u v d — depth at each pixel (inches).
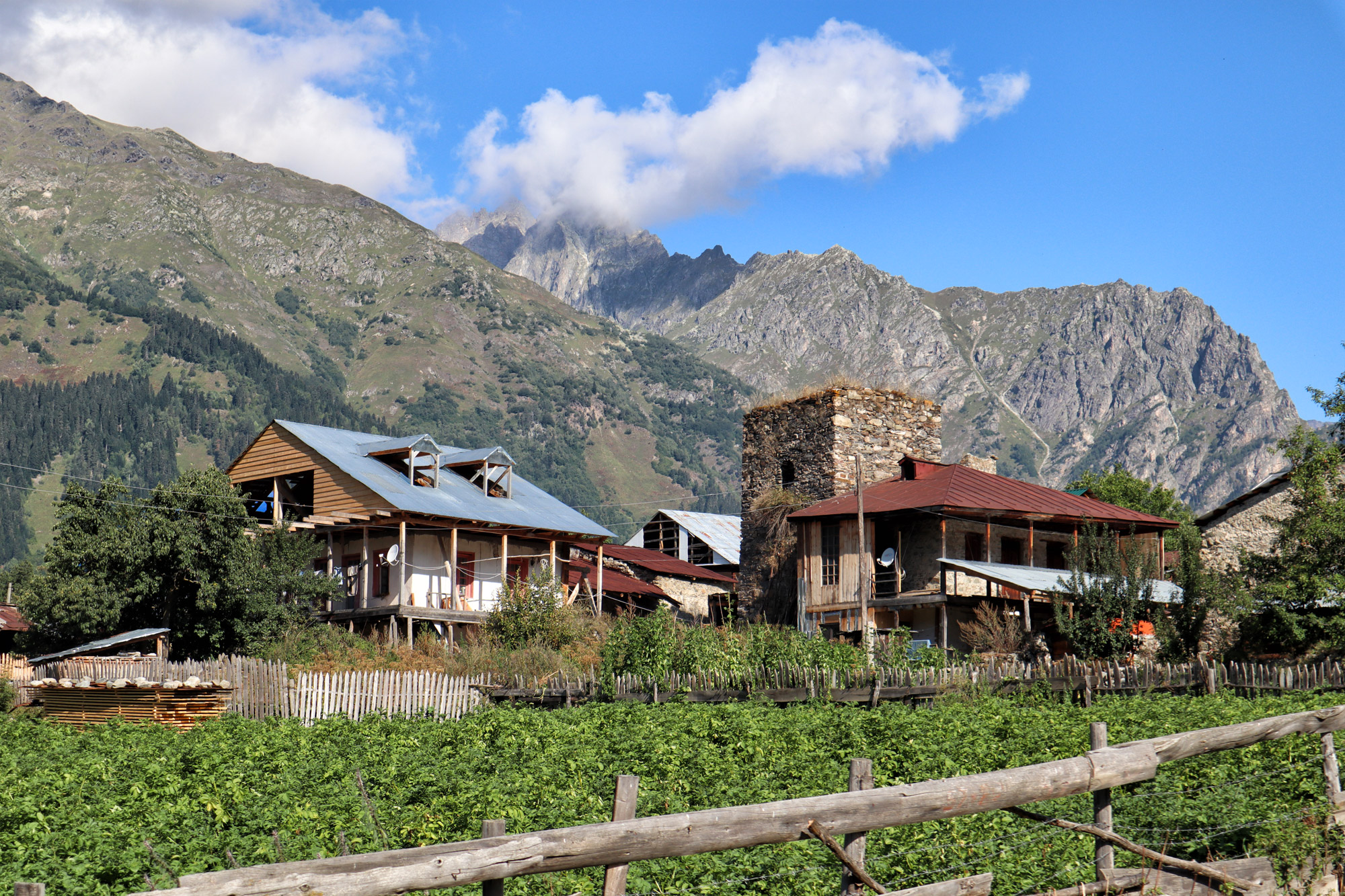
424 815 480.4
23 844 433.7
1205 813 427.2
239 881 185.8
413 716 1042.1
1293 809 416.5
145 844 388.8
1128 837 404.5
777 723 768.3
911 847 386.3
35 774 638.5
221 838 447.8
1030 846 388.8
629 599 2164.1
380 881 196.1
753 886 356.5
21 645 1499.8
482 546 1820.9
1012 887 349.1
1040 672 922.7
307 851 419.8
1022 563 1525.6
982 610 1314.0
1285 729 364.5
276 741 773.9
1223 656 1053.2
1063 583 1182.9
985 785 280.5
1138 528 1544.0
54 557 1440.7
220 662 1173.7
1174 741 331.0
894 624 1472.7
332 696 1109.1
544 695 1160.2
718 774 572.1
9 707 1246.3
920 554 1469.0
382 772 612.4
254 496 1879.9
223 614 1454.2
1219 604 1043.3
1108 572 1156.5
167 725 1031.6
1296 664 960.3
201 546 1439.5
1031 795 290.8
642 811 479.8
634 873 362.0
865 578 1413.6
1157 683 860.6
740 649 1146.0
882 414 1753.2
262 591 1481.3
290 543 1550.2
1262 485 1296.8
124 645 1416.1
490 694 1180.5
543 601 1562.5
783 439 1769.2
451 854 204.2
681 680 1092.5
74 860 400.8
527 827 448.8
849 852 257.3
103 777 629.6
